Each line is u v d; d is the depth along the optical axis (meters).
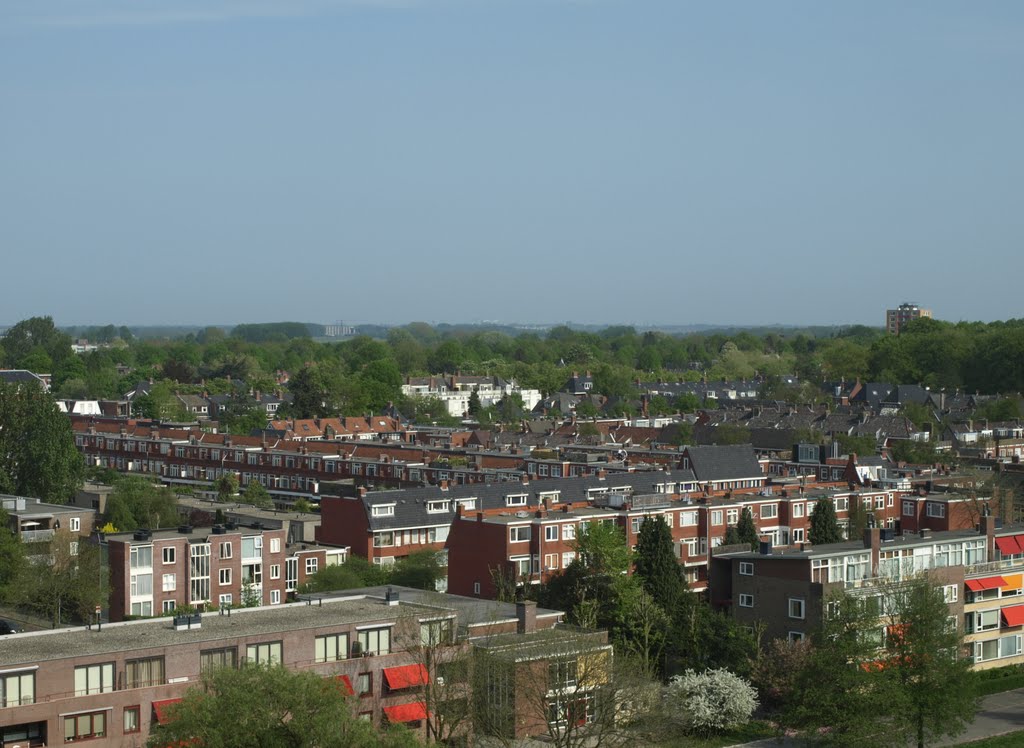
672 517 164.00
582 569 132.75
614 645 119.38
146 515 188.75
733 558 129.12
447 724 99.38
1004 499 185.75
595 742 102.31
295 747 83.00
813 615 121.62
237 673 84.06
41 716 86.94
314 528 179.88
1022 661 140.62
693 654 123.75
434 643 99.25
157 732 85.31
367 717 97.81
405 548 172.00
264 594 155.50
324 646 98.69
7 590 142.50
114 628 98.31
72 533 160.50
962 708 112.44
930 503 179.38
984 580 136.25
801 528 177.12
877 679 109.62
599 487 184.88
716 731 115.31
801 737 112.94
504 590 135.25
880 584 120.06
